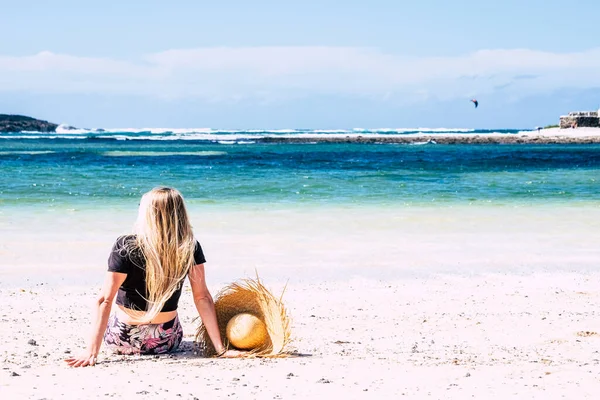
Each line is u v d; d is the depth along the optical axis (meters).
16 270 9.23
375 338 6.18
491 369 4.86
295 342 5.98
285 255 10.55
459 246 11.48
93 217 14.41
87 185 22.92
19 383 4.32
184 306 7.56
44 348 5.62
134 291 5.30
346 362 5.10
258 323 5.41
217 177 28.19
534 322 6.88
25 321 6.68
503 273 9.53
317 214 15.48
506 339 6.16
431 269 9.73
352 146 90.50
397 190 22.06
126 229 12.75
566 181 26.58
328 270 9.58
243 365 4.97
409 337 6.23
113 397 3.98
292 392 4.14
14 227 12.88
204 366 4.92
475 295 8.23
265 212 15.78
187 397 4.00
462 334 6.36
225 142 102.06
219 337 5.40
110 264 5.21
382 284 8.80
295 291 8.35
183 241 5.27
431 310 7.45
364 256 10.55
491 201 18.67
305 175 29.94
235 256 10.44
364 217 15.01
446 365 5.01
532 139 100.50
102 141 103.56
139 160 44.03
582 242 11.95
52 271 9.23
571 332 6.46
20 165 36.50
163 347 5.45
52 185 22.75
